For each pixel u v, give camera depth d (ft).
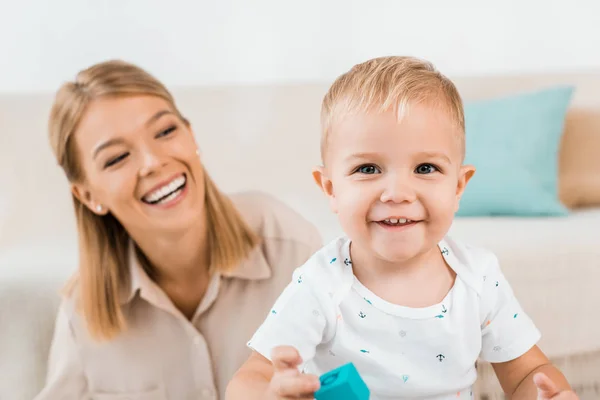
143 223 3.41
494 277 2.45
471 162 4.35
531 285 3.58
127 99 3.38
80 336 3.43
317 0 5.17
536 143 4.39
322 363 2.34
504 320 2.44
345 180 2.18
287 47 5.17
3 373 3.41
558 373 2.41
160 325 3.46
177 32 5.00
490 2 5.43
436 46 5.42
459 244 2.50
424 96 2.16
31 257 3.64
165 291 3.55
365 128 2.12
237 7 5.07
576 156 4.73
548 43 5.53
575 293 3.62
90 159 3.35
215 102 4.59
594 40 5.54
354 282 2.31
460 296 2.34
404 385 2.26
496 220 4.15
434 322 2.26
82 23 4.85
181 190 3.44
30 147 4.18
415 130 2.10
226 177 4.41
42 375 3.43
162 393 3.45
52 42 4.82
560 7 5.50
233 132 4.54
